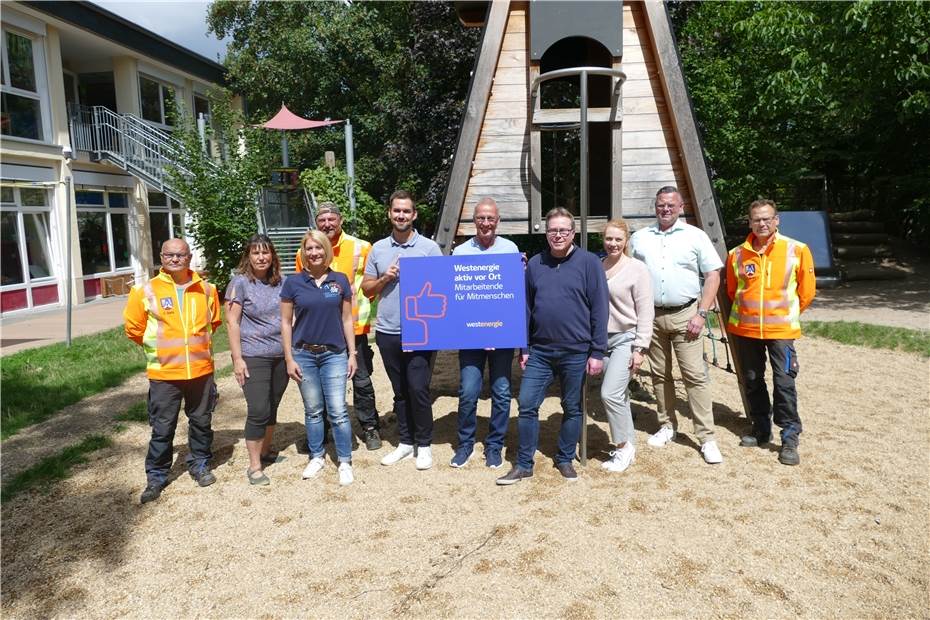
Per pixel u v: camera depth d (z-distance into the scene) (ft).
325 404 15.28
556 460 14.49
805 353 26.05
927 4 30.94
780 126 50.01
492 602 9.85
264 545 11.88
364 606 9.91
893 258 47.65
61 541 12.35
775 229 14.99
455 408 19.95
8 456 16.93
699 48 48.24
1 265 44.52
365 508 13.10
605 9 16.81
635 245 15.55
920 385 21.02
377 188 82.48
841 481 13.69
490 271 13.96
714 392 20.72
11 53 46.01
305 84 85.81
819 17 35.78
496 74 17.71
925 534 11.56
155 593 10.59
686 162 16.92
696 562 10.73
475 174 17.94
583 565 10.71
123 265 59.16
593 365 13.46
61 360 28.19
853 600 9.77
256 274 14.46
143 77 63.26
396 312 14.89
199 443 14.69
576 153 43.96
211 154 59.67
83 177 53.21
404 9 79.61
